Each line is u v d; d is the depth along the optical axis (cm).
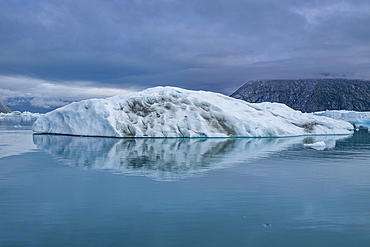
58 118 3034
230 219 629
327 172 1122
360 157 1547
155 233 559
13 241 525
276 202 743
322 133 3500
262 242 526
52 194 802
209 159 1428
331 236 552
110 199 759
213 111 3098
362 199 773
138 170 1130
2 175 1034
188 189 855
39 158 1424
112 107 2916
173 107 3034
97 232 563
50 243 518
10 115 13112
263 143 2334
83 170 1126
